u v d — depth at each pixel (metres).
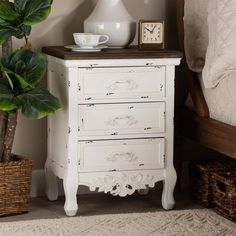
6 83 3.55
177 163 4.08
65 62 3.55
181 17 4.04
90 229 3.48
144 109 3.68
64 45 3.98
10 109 3.44
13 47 3.90
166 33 4.15
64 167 3.67
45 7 3.60
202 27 3.89
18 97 3.50
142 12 4.10
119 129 3.66
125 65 3.63
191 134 3.90
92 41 3.65
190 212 3.70
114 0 3.80
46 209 3.78
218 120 3.71
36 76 3.58
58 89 3.72
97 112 3.62
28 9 3.60
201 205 3.87
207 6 3.86
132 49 3.76
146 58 3.64
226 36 3.58
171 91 3.70
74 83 3.58
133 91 3.66
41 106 3.49
